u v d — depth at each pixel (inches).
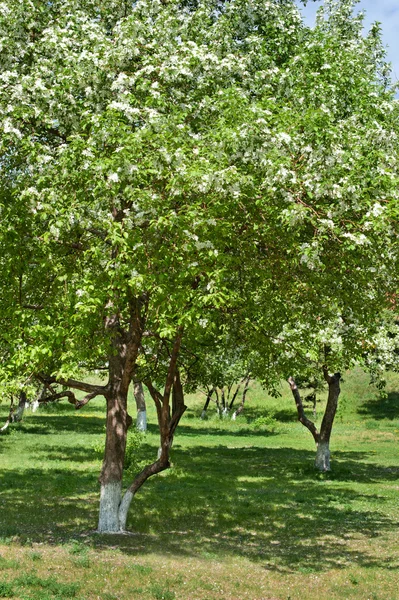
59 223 468.8
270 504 802.2
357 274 548.4
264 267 557.6
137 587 433.7
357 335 878.4
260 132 475.8
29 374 557.3
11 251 532.4
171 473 1049.5
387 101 677.9
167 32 589.6
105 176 482.3
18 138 514.3
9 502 751.7
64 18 630.5
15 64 576.4
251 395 2549.2
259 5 677.3
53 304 544.7
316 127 479.8
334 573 502.9
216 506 780.6
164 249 461.1
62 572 462.3
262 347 691.4
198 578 468.1
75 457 1171.3
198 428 1916.8
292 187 468.8
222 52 617.6
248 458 1280.8
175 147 476.4
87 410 2303.2
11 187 543.8
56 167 516.1
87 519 672.4
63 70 565.9
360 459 1284.4
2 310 538.3
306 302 636.7
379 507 796.6
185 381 1003.9
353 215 478.9
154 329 588.7
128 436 1114.1
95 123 495.2
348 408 2174.0
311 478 1038.4
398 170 530.6
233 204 474.3
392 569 517.3
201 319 581.3
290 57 644.7
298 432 1822.1
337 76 621.9
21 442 1364.4
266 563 532.7
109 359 637.9
